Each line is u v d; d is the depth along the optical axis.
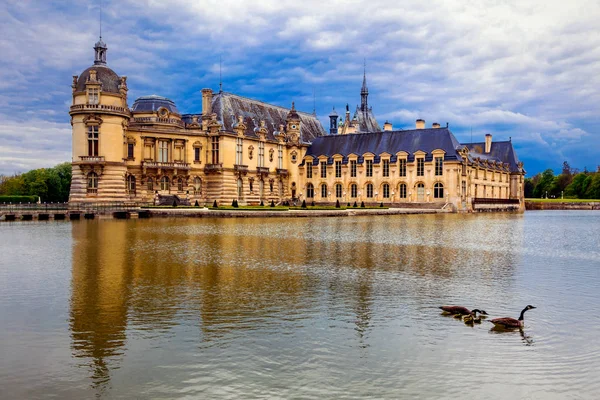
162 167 103.81
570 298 24.56
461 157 119.12
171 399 13.96
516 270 32.12
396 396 14.14
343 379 15.16
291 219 84.12
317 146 138.62
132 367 15.95
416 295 25.00
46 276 29.23
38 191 144.62
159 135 104.44
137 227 63.66
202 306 22.72
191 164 109.81
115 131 93.50
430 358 16.75
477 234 57.81
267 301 23.66
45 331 19.23
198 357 16.73
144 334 18.92
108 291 25.48
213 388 14.59
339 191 132.50
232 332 19.17
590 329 19.77
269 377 15.27
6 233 54.91
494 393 14.35
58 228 61.97
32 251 39.62
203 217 86.19
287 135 134.75
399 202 123.44
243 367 15.96
